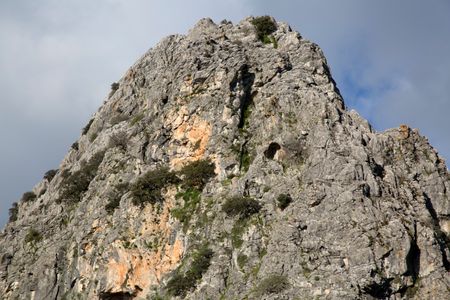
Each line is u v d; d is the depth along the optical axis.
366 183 70.19
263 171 74.94
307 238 67.38
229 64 83.25
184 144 80.69
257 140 79.12
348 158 72.12
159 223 75.44
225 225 71.62
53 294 81.25
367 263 64.38
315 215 68.62
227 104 80.81
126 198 78.06
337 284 63.44
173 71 87.75
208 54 86.25
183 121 81.75
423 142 83.62
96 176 87.06
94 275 76.50
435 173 80.31
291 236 67.44
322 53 90.62
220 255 69.81
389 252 65.44
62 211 91.31
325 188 69.94
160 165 80.69
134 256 74.00
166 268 72.50
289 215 69.69
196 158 79.38
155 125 85.31
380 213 67.94
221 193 74.88
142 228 75.50
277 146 76.75
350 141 74.19
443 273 66.88
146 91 99.88
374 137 78.94
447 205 78.50
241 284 66.75
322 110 77.25
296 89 81.06
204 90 82.69
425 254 67.69
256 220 70.94
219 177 76.69
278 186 73.19
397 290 65.06
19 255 89.50
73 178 93.06
